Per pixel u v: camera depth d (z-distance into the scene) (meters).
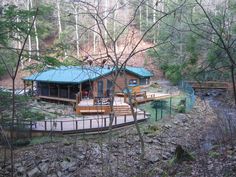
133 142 13.50
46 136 14.45
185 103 21.94
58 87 24.28
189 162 8.09
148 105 23.03
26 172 9.78
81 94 22.31
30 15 6.78
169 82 32.84
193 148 11.22
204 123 16.98
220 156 7.53
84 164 10.19
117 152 10.95
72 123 16.75
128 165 9.44
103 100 20.55
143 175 7.46
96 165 10.08
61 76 22.58
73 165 10.23
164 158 11.02
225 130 10.52
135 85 26.88
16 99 9.86
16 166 10.11
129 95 4.72
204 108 20.44
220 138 9.80
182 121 18.22
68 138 14.05
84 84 23.03
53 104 22.91
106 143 12.71
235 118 13.06
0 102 8.46
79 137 14.34
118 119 17.56
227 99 19.39
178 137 14.81
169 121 18.28
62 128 15.12
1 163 10.10
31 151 11.98
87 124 16.55
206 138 11.93
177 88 30.00
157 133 15.52
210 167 6.61
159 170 7.96
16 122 11.66
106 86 22.19
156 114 18.80
